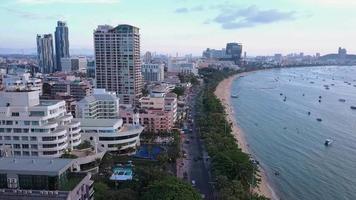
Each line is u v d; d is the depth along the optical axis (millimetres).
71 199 107375
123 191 167875
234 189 176125
